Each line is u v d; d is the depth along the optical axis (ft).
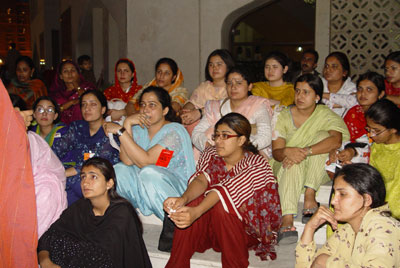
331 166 11.96
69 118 17.33
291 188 11.37
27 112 9.67
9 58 37.40
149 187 11.49
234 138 10.03
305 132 12.14
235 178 10.01
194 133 13.10
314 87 11.89
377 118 9.87
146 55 24.11
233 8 22.54
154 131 12.51
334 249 7.94
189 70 23.58
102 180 9.63
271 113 12.87
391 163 10.05
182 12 23.31
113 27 36.37
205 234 10.44
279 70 15.12
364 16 21.81
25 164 8.96
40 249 9.69
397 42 21.44
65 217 9.90
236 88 12.66
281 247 11.14
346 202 7.11
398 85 14.74
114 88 18.69
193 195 10.14
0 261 8.91
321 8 21.98
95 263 9.41
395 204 9.80
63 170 11.82
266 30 38.52
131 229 9.70
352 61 22.27
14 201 8.92
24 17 102.68
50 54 59.52
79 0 40.98
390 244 6.75
